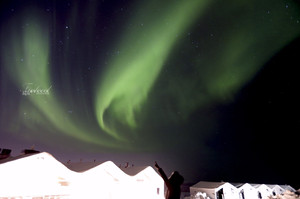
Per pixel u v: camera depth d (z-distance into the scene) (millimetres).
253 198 22609
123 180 15242
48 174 12383
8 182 11008
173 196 3848
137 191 15773
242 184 24453
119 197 14859
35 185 11797
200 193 21266
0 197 10625
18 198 11133
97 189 14117
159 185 16938
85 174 13609
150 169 16766
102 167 14336
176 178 4090
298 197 18656
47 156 12109
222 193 21719
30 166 11812
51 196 12289
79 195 13352
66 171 12883
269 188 24000
